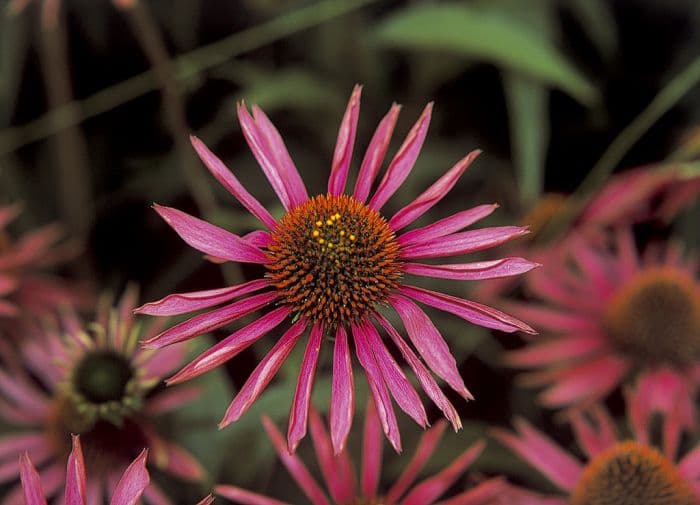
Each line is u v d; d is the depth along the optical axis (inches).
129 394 24.6
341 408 20.8
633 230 30.0
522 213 29.7
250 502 22.6
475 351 28.1
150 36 27.3
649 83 31.4
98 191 30.5
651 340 27.4
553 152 31.1
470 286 28.5
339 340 21.5
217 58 29.2
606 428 25.2
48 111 31.3
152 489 25.0
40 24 29.9
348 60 30.5
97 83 31.5
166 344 20.5
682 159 28.5
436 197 21.8
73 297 28.7
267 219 22.0
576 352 27.6
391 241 21.9
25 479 20.4
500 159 30.4
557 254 28.8
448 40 27.5
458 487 26.3
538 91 28.2
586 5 30.1
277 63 31.0
